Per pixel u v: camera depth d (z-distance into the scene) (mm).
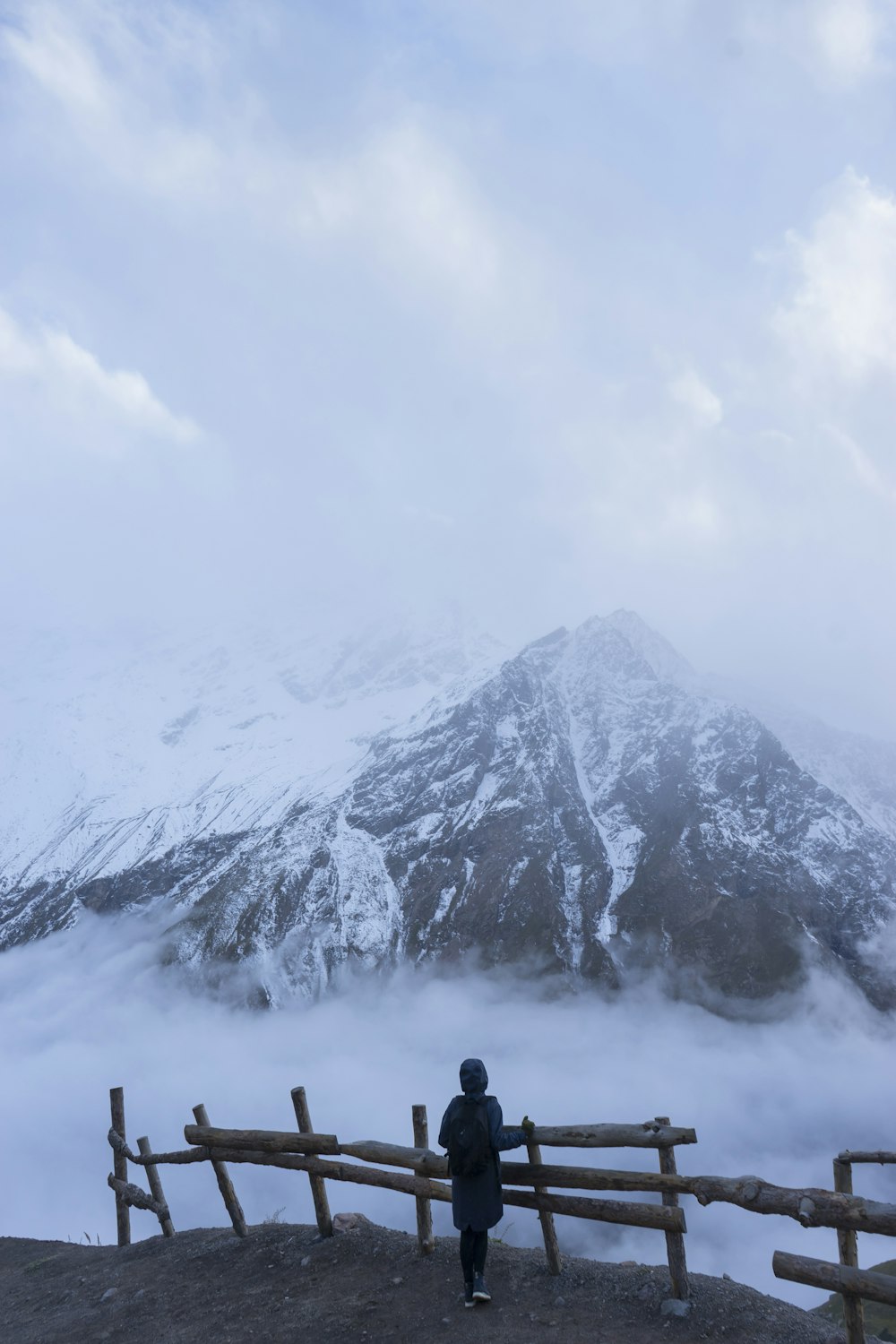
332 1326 8523
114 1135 13898
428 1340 7938
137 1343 8992
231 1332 8789
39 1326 10297
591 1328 7801
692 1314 7832
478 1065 8789
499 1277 9188
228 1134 11797
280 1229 11773
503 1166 9039
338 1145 10648
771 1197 7262
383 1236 10719
